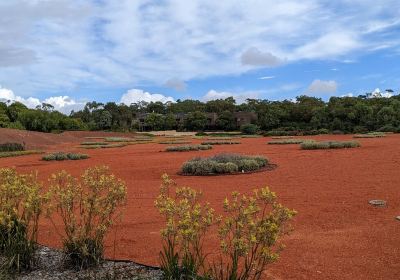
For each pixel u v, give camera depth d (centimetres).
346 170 1405
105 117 9438
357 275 466
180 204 398
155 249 572
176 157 2352
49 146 4225
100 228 480
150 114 10319
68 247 480
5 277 439
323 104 8406
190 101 13625
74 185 511
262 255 354
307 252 549
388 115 5794
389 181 1123
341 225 691
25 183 516
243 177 1363
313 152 2234
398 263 500
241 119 8594
